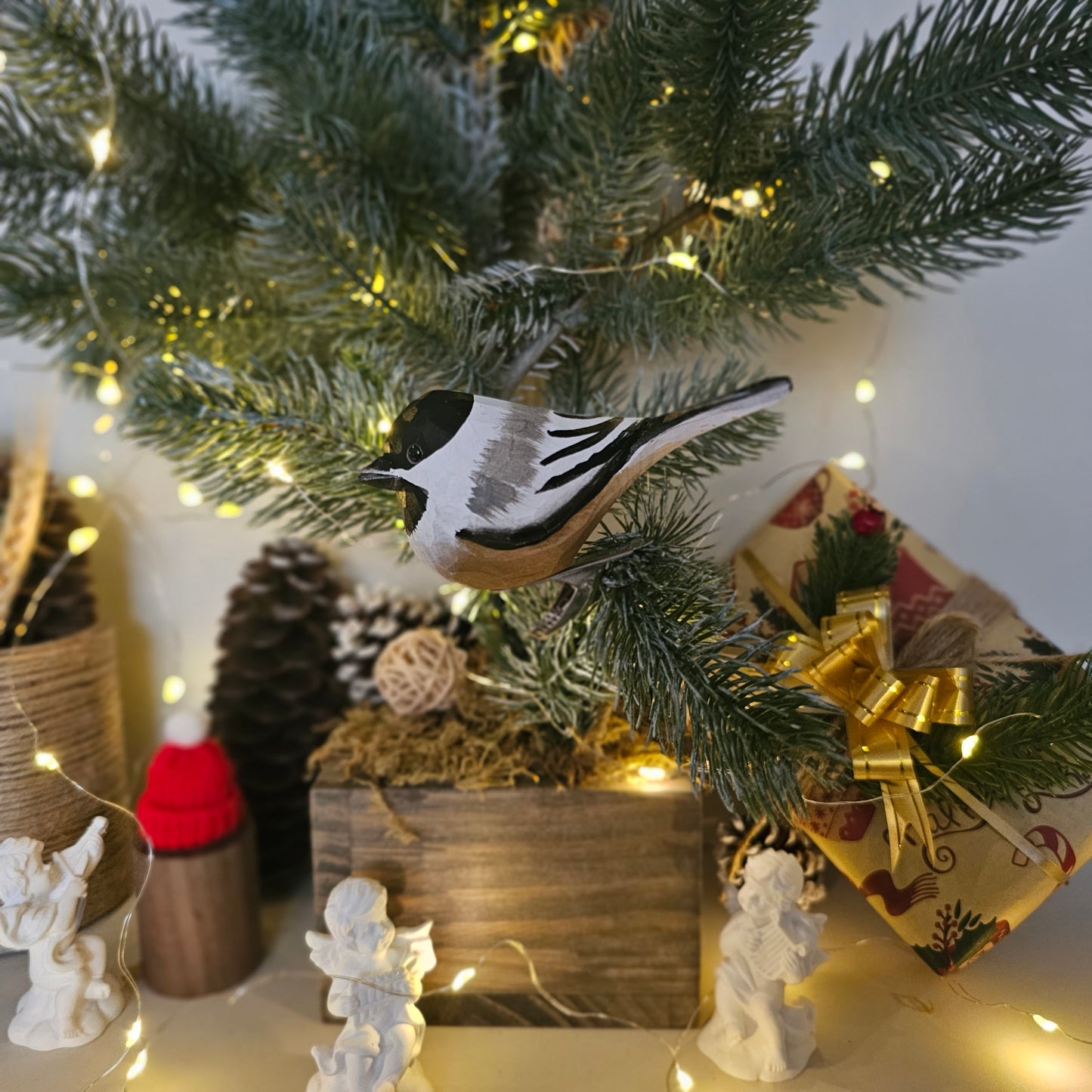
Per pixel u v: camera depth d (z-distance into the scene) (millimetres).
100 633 574
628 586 344
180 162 521
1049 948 441
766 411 475
